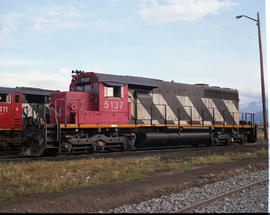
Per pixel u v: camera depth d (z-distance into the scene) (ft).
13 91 57.26
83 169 34.42
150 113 56.39
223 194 22.94
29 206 20.53
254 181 29.35
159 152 52.70
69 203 21.49
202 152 53.26
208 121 66.69
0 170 32.37
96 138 49.37
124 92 52.08
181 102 62.08
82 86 51.85
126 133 54.13
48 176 30.07
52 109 49.16
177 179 30.37
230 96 73.67
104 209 20.31
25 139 47.01
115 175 31.22
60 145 46.11
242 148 61.52
